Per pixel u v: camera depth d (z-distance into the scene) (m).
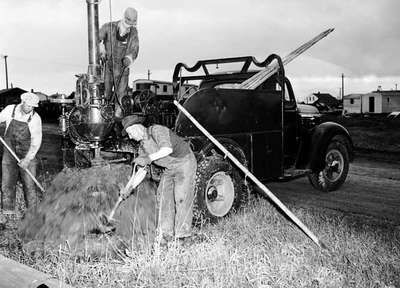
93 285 3.72
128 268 3.98
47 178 7.93
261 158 6.57
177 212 4.86
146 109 6.03
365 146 15.72
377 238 5.06
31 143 5.65
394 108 69.81
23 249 4.54
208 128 5.80
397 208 6.91
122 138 5.83
